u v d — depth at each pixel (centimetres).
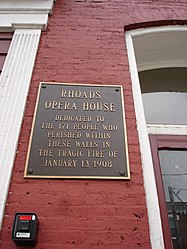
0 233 161
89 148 202
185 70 364
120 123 221
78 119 220
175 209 223
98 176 188
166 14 325
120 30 305
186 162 251
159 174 235
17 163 193
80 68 261
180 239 207
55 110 225
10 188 180
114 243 162
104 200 179
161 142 257
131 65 272
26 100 229
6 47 278
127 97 241
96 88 245
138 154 204
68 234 164
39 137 207
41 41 282
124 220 171
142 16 321
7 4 313
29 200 176
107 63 267
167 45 338
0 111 217
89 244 161
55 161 194
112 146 205
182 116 321
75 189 182
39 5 314
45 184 183
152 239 166
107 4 335
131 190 184
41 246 158
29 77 244
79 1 335
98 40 290
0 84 236
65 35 292
